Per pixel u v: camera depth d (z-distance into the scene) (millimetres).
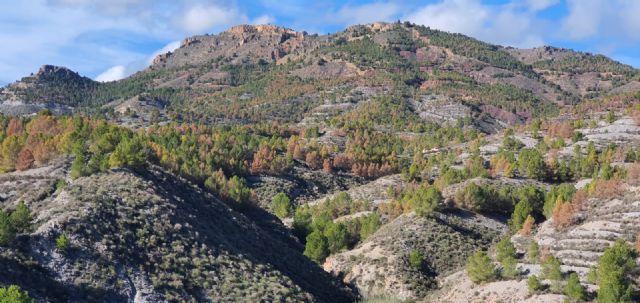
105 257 58719
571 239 76812
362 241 99375
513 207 104438
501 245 77062
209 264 65250
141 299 56625
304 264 84188
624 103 178500
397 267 85250
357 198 130625
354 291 83125
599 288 61312
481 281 73438
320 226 108062
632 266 61031
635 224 74688
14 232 55875
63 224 59844
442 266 87062
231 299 61094
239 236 79750
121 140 91125
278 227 105812
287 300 64062
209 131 189625
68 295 53312
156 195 72812
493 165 134875
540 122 173625
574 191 98375
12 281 50688
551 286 65688
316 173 155375
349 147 177500
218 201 88875
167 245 64875
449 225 97125
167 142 144000
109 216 64562
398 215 108688
